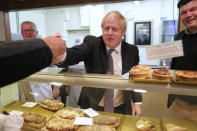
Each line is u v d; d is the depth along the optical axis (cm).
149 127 101
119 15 101
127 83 88
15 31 291
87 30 350
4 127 81
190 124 99
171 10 266
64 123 112
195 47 113
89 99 120
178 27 164
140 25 284
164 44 76
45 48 40
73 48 97
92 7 324
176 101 98
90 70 105
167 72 87
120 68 104
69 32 363
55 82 104
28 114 123
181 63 121
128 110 114
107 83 92
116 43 104
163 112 103
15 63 35
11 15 280
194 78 78
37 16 336
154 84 84
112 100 113
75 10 345
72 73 104
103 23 104
